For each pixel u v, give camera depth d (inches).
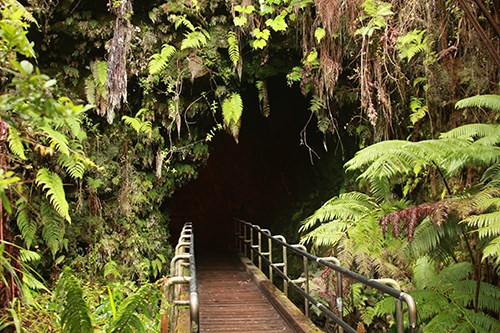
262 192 587.5
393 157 159.9
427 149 153.6
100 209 300.5
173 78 302.0
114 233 310.5
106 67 281.4
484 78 212.8
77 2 272.4
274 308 255.0
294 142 466.3
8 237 150.3
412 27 241.4
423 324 163.8
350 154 371.2
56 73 286.7
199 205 740.0
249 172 609.9
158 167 323.9
